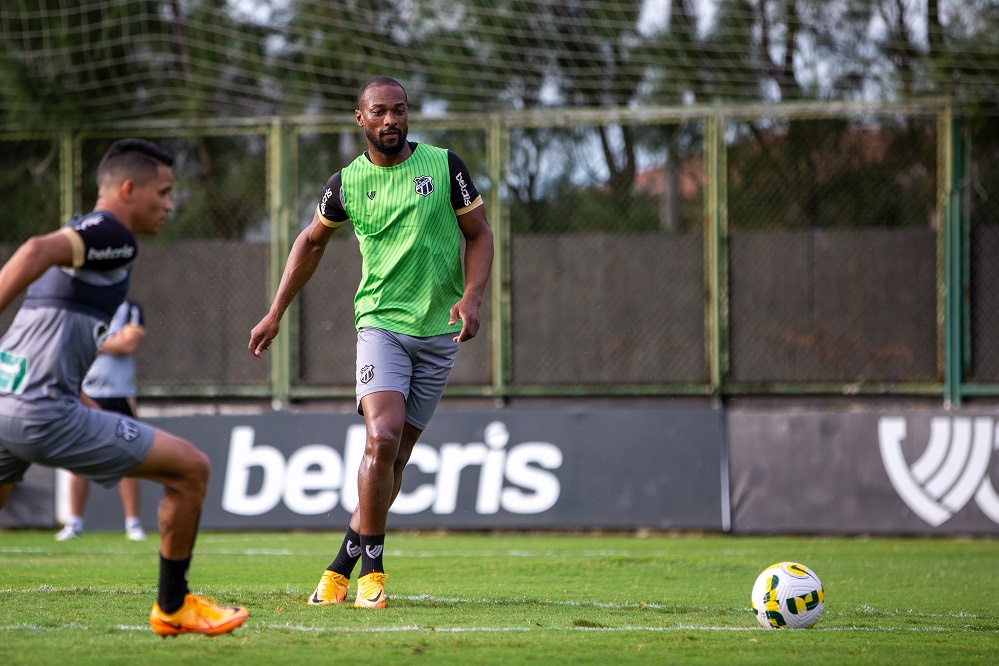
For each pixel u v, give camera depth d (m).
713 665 12.84
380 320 17.00
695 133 39.53
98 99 43.56
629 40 47.72
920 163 38.09
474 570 24.55
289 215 39.44
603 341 38.50
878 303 37.66
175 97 46.06
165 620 12.66
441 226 17.11
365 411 16.69
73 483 34.25
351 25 46.09
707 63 46.97
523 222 39.59
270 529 36.75
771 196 38.88
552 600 19.23
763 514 36.00
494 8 46.75
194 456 12.47
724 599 20.12
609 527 36.28
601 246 38.50
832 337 37.84
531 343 38.69
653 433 36.66
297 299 39.12
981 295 37.38
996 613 18.64
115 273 12.24
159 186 12.57
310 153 40.03
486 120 38.75
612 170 39.69
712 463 36.38
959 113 37.44
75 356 12.06
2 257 40.78
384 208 16.91
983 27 43.00
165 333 39.56
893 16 45.44
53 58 43.16
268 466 37.16
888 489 35.53
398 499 36.78
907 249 37.59
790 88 47.28
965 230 37.47
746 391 38.00
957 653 13.95
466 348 38.88
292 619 15.38
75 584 20.48
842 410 36.94
